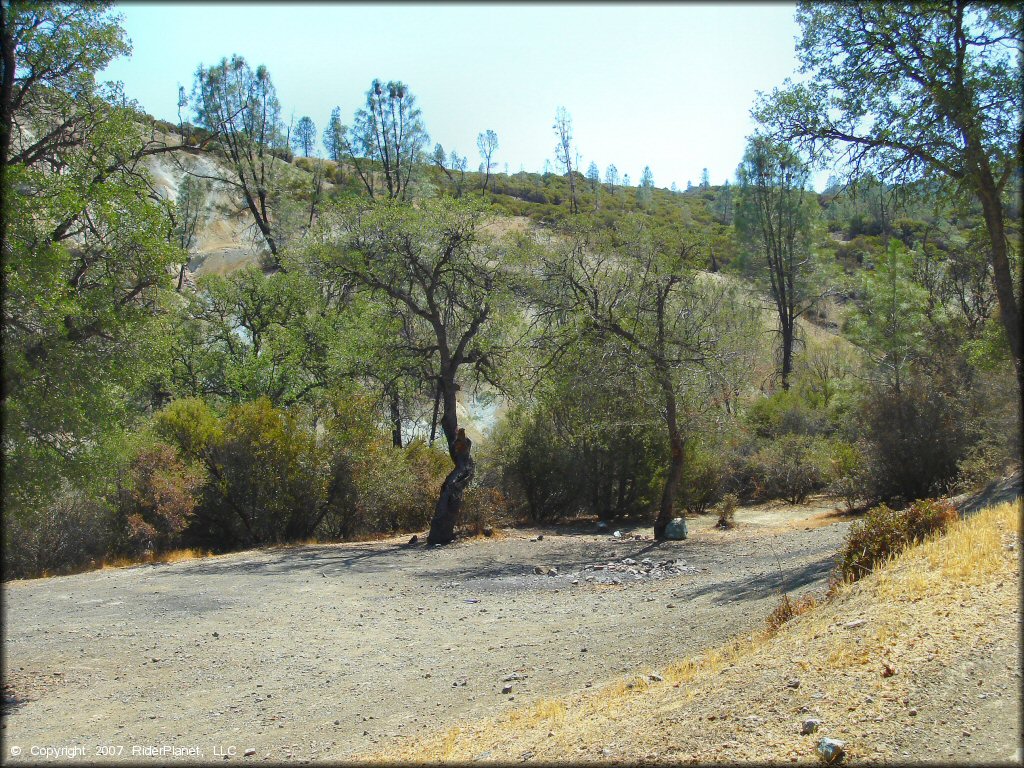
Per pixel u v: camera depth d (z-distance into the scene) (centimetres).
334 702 702
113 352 830
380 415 2275
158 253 860
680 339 1927
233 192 4094
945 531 848
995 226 1230
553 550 1736
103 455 818
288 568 1534
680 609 999
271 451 2047
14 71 975
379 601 1187
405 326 2230
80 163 986
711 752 439
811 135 1348
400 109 4094
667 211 7450
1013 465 1470
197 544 2011
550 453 2461
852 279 3531
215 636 955
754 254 4353
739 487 2961
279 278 3008
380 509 2247
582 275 1947
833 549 1290
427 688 734
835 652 549
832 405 3038
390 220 2016
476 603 1159
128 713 675
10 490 752
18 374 729
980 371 1884
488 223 2131
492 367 2136
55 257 749
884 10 1220
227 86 3678
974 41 1202
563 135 6353
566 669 763
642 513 2462
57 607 1141
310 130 5559
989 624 529
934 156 1230
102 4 1028
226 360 2812
